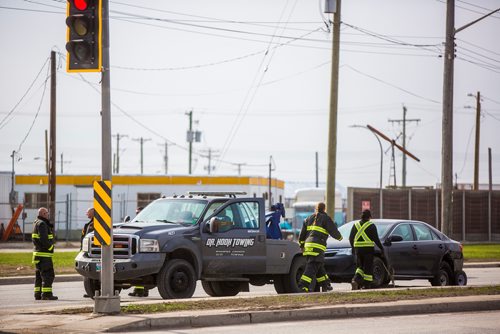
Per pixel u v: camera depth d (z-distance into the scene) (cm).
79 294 7538
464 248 17488
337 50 10444
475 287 7031
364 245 7219
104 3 5084
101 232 5144
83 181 19450
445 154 11244
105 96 5116
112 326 4722
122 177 19062
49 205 16025
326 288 7044
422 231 8325
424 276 8181
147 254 6125
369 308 5641
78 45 4994
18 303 6644
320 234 6881
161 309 5341
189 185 19275
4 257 12194
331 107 10431
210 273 6512
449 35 11275
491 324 5181
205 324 5047
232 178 19400
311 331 4794
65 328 4659
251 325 5072
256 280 7112
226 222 6644
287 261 7012
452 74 11294
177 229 6350
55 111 16100
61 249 15288
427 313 5816
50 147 16150
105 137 5122
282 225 15775
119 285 6391
